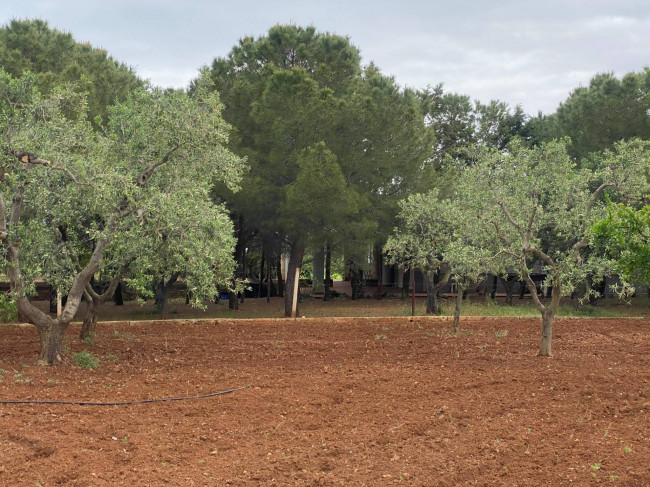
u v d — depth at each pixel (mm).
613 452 6453
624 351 12844
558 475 5922
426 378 9914
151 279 10852
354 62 21688
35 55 20906
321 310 22016
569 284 11188
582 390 9086
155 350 12281
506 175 12188
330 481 5816
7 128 9781
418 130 20172
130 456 6324
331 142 18531
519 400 8562
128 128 10820
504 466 6184
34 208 10578
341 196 17422
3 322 15805
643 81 24562
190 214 10320
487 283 25562
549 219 12500
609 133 24281
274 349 12656
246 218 19422
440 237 16359
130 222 10156
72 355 11086
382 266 34531
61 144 10195
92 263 10523
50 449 6410
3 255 9961
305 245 18812
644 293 28547
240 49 21719
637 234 8203
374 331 15352
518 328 16250
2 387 8695
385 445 6820
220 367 10711
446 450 6641
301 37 21547
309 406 8242
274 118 18234
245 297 29453
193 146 10500
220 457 6395
